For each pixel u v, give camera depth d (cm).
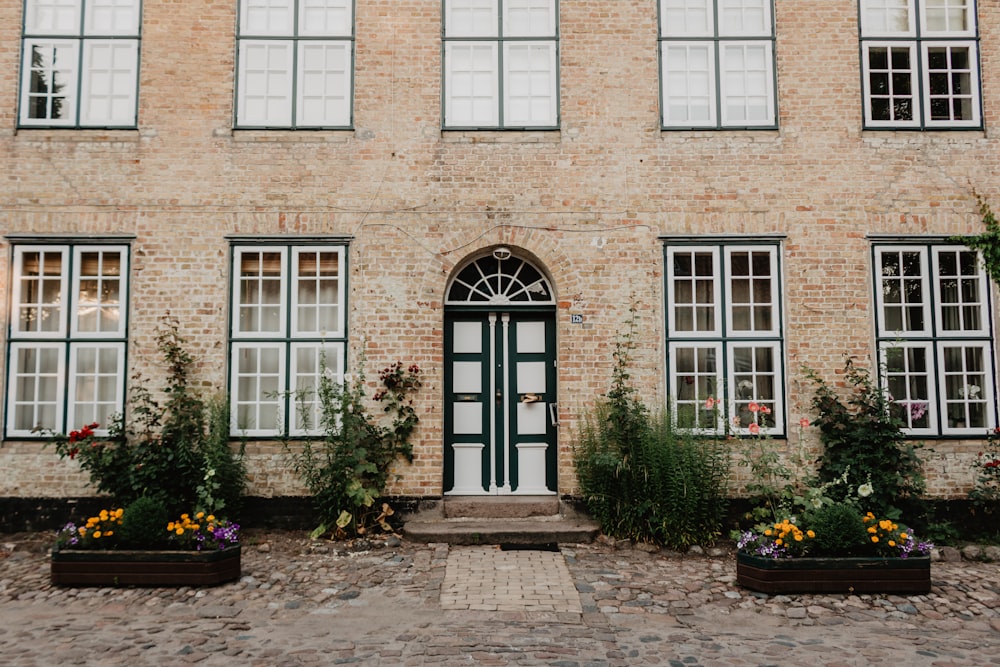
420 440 833
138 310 836
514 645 513
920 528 801
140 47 861
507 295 880
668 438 775
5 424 826
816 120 866
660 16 883
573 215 858
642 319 849
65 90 858
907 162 863
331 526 787
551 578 666
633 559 729
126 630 538
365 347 841
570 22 878
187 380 831
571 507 827
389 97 866
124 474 764
